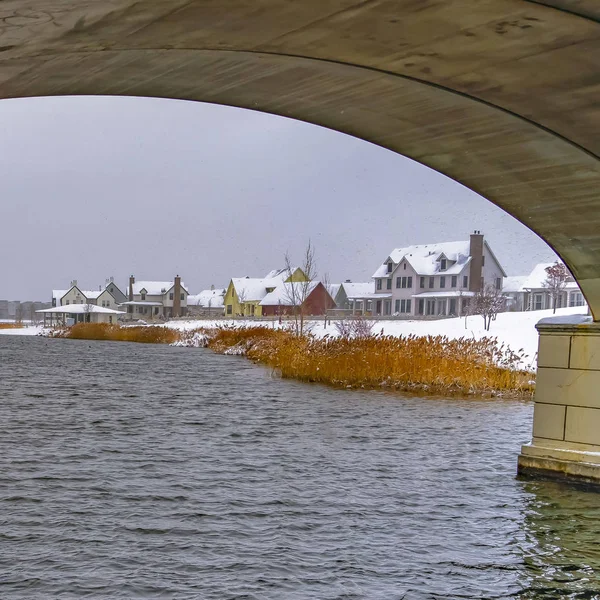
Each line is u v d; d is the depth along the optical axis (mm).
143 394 25500
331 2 6605
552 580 8461
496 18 7152
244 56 7895
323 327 61031
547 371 13055
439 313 79250
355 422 19484
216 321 86125
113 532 9805
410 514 10914
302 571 8555
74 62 6875
